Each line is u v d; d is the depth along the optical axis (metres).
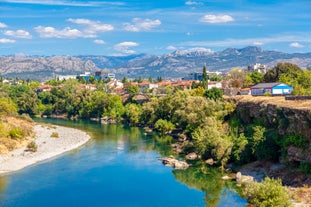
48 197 82.88
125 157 122.69
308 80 178.38
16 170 104.94
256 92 181.38
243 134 104.94
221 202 76.62
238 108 133.12
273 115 102.25
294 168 85.06
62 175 100.38
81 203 79.31
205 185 89.31
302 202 69.06
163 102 187.38
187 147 127.69
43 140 151.25
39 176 99.25
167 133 169.50
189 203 77.88
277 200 63.97
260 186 67.50
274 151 93.31
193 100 149.50
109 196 83.56
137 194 84.75
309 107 87.31
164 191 86.56
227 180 91.88
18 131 143.75
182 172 102.38
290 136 88.56
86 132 182.50
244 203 75.06
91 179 97.00
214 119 131.88
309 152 81.38
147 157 122.56
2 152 122.50
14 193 85.38
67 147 139.50
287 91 172.88
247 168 96.12
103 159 119.81
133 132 181.75
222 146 104.06
